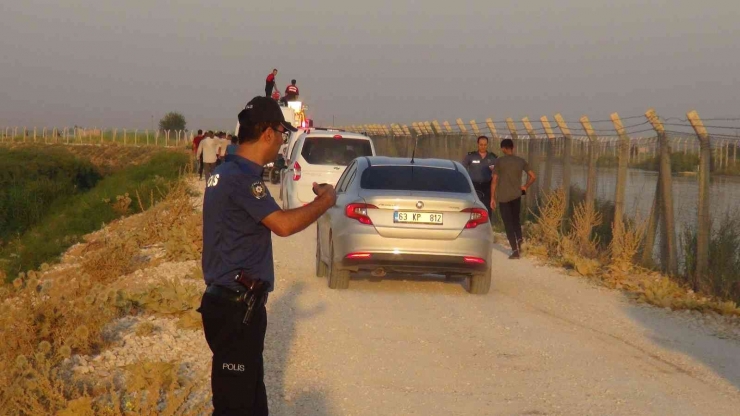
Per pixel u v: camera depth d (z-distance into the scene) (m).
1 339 7.12
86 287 8.71
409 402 6.46
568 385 7.02
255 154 4.51
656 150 13.46
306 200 19.66
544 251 15.26
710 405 6.56
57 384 5.93
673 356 8.13
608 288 11.98
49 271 14.56
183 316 8.50
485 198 16.89
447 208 10.59
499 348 8.23
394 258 10.52
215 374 4.46
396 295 10.88
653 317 10.04
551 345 8.41
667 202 12.98
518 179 14.70
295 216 4.42
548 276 13.00
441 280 12.18
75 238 22.95
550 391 6.84
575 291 11.66
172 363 6.78
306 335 8.52
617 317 9.96
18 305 7.68
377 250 10.51
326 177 19.56
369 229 10.54
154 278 11.96
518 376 7.26
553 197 16.28
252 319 4.40
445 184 11.16
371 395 6.61
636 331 9.22
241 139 4.53
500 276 12.89
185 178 26.89
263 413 4.58
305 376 7.08
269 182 34.88
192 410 5.62
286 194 20.70
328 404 6.37
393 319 9.41
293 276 12.12
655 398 6.70
